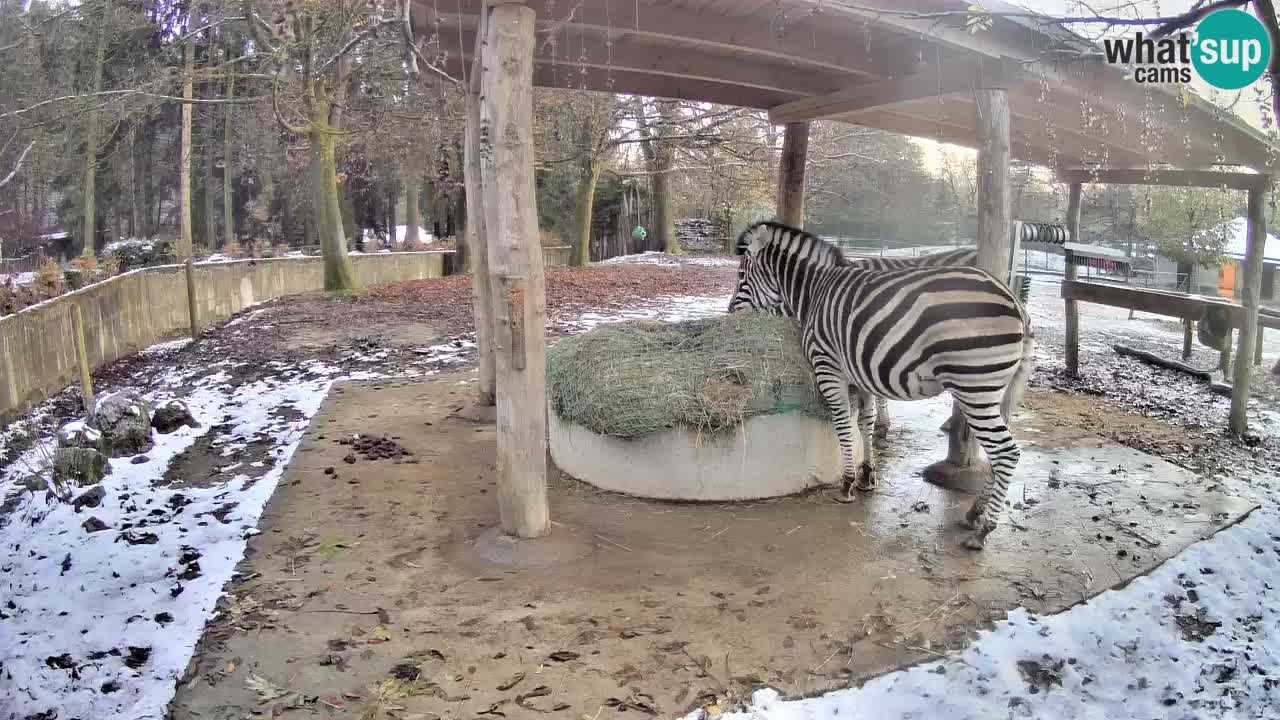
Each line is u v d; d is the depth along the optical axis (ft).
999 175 16.75
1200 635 11.87
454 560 13.92
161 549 14.21
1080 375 30.50
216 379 28.76
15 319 24.31
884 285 14.16
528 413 13.97
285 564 13.71
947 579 13.12
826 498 16.79
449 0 15.97
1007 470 13.69
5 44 44.98
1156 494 17.17
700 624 11.69
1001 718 9.86
